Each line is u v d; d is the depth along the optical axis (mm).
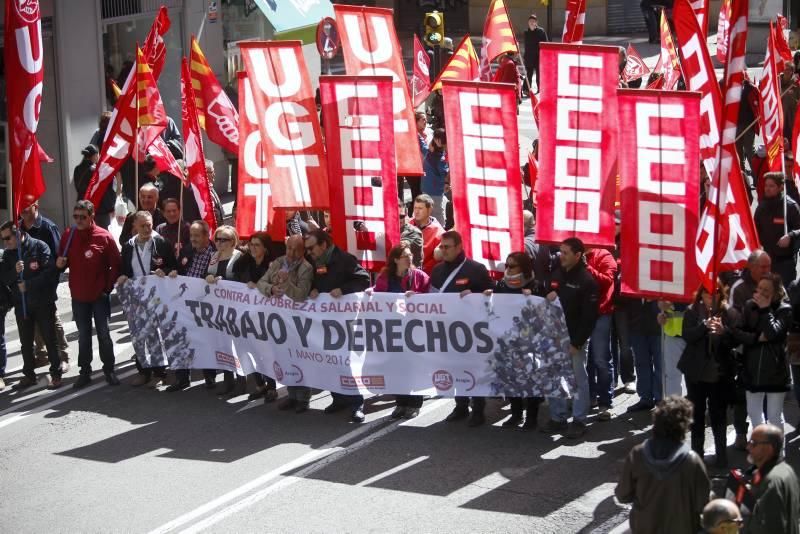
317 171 11305
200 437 10492
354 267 10828
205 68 13719
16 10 11500
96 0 17938
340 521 8609
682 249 9344
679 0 9664
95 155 16141
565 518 8508
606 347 10367
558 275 10039
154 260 11836
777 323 8914
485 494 8984
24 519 8898
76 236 11758
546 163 9859
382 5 38719
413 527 8453
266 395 11398
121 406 11422
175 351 11664
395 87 11555
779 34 18125
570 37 11883
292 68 11125
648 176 9352
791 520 7008
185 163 12781
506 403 11180
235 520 8719
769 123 12805
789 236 11961
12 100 11703
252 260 11508
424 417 10812
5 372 12312
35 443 10500
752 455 7086
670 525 7008
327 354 10812
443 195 18453
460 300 10258
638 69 21469
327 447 10109
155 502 9102
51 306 11938
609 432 10203
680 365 9117
